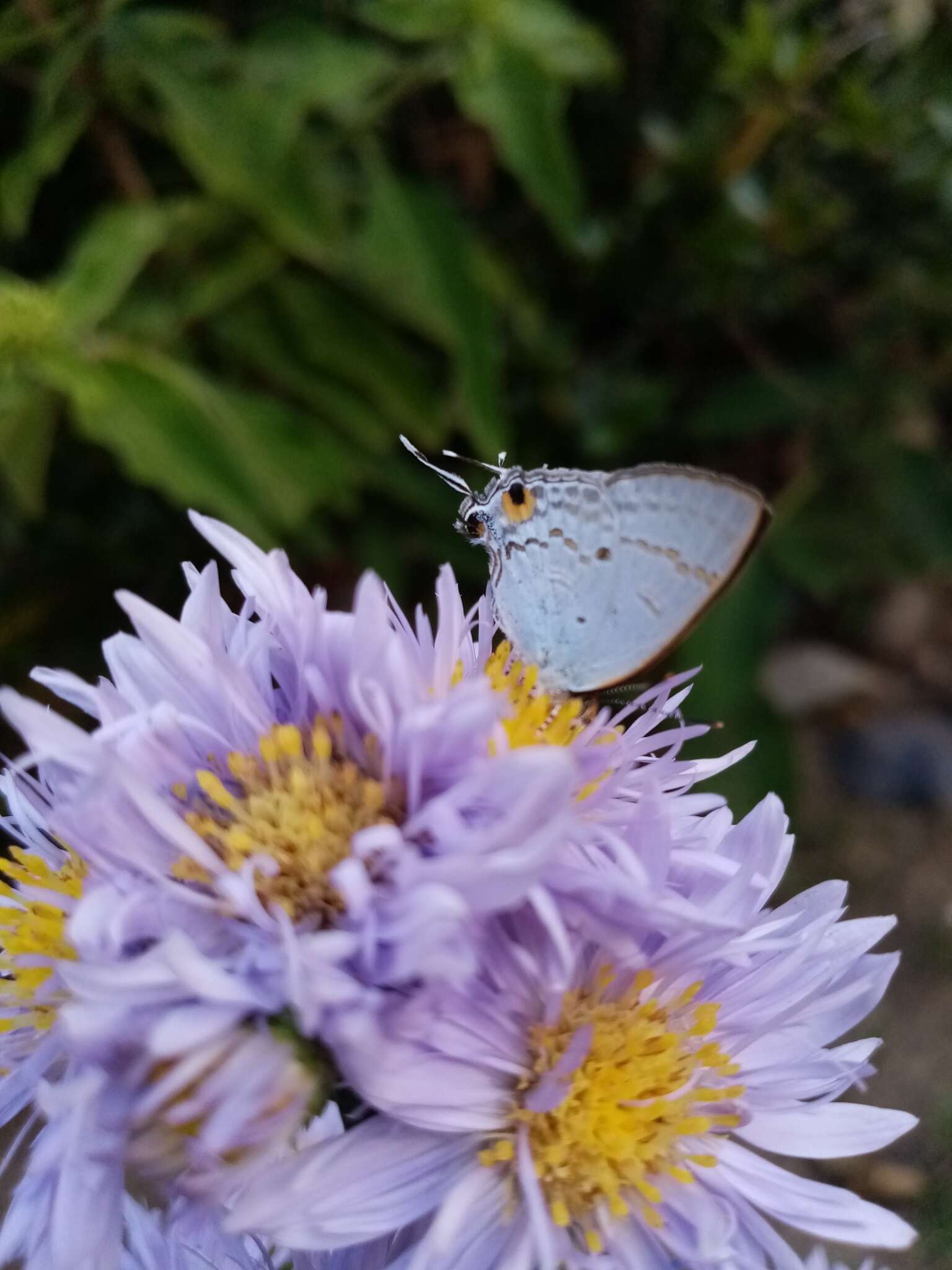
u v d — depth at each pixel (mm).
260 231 135
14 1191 56
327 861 52
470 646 65
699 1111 60
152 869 51
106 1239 49
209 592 57
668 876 58
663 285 160
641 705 70
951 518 170
